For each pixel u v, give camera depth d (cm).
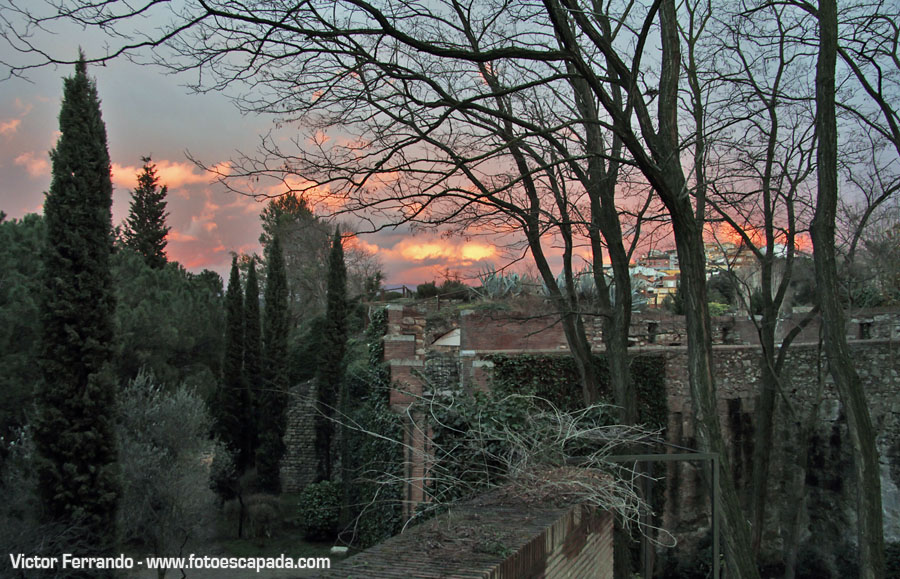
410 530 450
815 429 1870
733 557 816
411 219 947
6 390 1903
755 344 2078
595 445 860
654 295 3234
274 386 2781
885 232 1831
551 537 464
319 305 4828
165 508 1936
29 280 2098
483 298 2495
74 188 1540
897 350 1803
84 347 1503
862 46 1198
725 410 1902
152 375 2275
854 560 1752
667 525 1817
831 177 976
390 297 3831
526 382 1647
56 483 1448
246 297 2936
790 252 1412
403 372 1444
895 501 1759
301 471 3025
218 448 2511
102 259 1569
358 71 905
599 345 2055
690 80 1306
